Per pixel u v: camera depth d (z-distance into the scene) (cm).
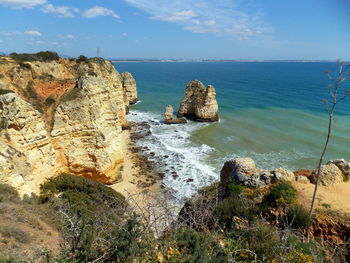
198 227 943
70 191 2133
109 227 754
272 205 1262
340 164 1489
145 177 3145
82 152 2570
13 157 1852
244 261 759
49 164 2284
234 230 935
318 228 1112
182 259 660
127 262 631
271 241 814
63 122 2453
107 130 2841
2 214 1323
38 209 1623
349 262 969
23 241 1121
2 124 1942
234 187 1497
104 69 4284
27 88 2589
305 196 1271
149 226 718
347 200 1241
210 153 3956
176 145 4309
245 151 4000
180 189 2891
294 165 3475
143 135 4806
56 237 1262
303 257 752
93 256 636
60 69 3631
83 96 2569
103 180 2769
